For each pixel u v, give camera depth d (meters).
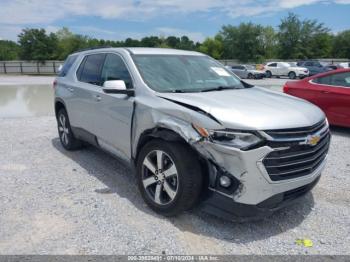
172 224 3.30
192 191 3.11
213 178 2.99
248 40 53.34
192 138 2.98
